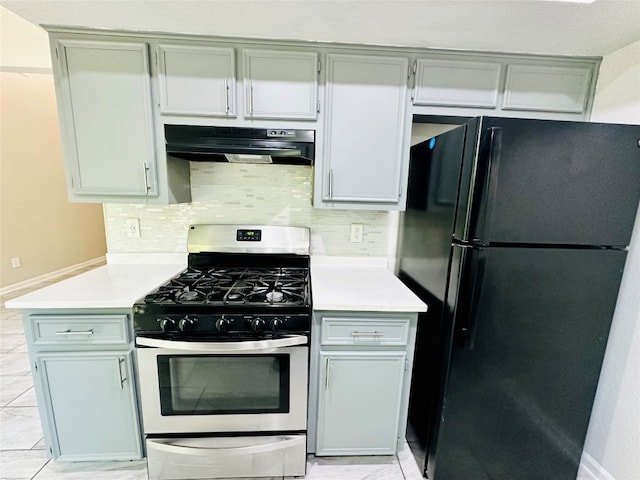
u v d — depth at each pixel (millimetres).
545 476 1446
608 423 1437
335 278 1720
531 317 1275
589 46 1413
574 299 1274
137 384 1396
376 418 1495
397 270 1971
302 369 1355
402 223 1878
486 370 1313
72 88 1438
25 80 3814
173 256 1878
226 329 1271
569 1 1104
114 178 1525
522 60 1515
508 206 1186
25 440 1645
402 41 1430
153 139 1495
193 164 1812
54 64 1414
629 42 1362
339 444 1518
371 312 1383
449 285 1311
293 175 1861
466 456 1394
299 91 1486
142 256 1871
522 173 1167
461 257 1233
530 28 1289
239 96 1479
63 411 1396
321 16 1247
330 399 1456
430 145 1493
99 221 5133
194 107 1471
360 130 1537
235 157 1684
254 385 1364
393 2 1148
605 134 1162
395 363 1438
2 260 3631
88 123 1471
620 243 1241
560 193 1189
